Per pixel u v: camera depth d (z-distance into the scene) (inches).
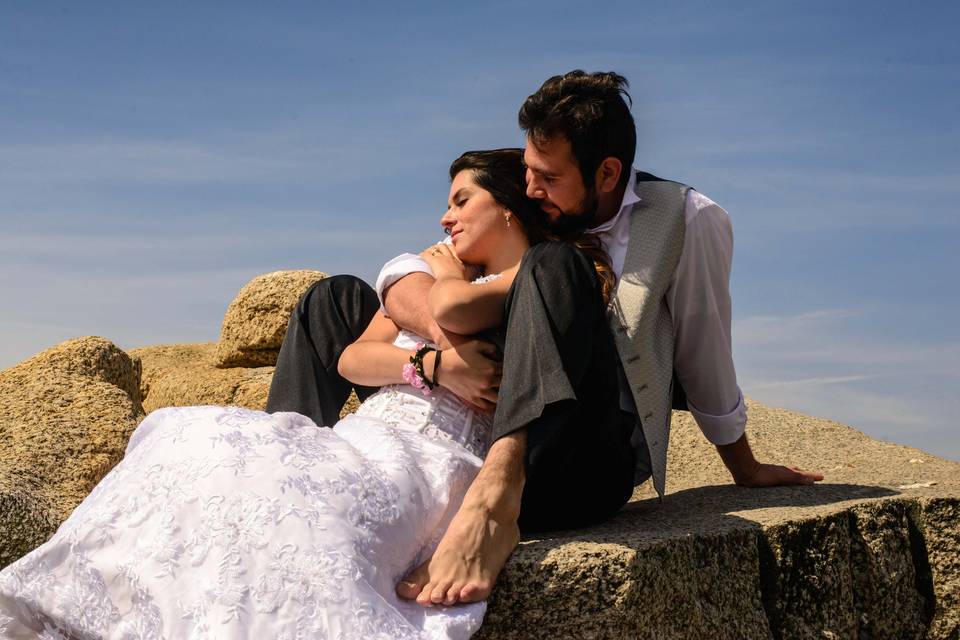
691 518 121.0
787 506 129.7
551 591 95.5
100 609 84.5
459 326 108.0
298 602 81.7
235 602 81.3
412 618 88.0
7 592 83.8
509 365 101.3
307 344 131.3
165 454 91.5
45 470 147.5
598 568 96.5
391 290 117.4
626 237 121.3
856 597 126.7
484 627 95.7
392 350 112.1
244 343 265.7
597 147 113.6
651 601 99.2
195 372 265.7
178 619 82.4
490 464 98.4
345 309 132.2
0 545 130.4
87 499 93.7
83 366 186.2
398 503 92.2
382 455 97.3
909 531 135.4
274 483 87.4
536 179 115.7
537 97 114.0
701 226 121.0
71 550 86.3
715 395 132.5
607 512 115.6
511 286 106.8
